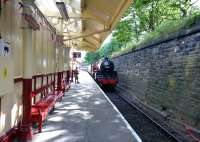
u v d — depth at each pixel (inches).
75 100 808.9
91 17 699.4
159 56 815.7
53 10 692.1
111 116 558.6
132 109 856.9
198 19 569.6
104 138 389.1
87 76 2568.9
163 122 657.6
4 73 281.3
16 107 371.6
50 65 712.4
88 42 1425.9
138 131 564.4
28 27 359.9
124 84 1483.8
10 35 324.2
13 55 335.9
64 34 1038.4
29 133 365.7
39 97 558.9
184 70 614.2
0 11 282.2
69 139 378.0
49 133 406.9
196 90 546.0
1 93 271.4
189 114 567.5
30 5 344.2
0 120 296.7
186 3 955.3
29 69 366.0
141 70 1065.5
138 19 1439.5
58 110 620.4
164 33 781.3
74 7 644.1
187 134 506.9
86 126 462.6
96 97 898.1
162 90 763.4
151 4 1246.3
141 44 1071.6
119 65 1721.2
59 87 863.7
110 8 527.5
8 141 322.0
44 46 592.4
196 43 563.8
